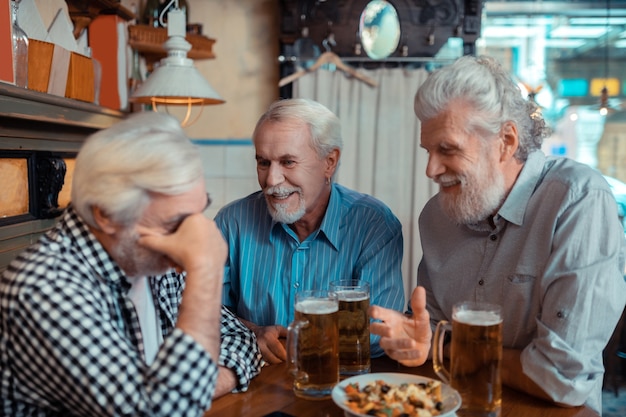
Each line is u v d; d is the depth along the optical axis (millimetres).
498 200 1320
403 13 3410
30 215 1890
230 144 3639
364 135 3475
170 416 921
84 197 979
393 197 3486
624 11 4039
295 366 1168
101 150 975
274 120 1551
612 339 3240
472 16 3385
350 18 3428
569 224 1247
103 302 1033
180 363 934
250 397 1208
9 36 1629
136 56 3080
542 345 1191
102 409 910
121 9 2709
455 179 1296
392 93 3447
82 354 910
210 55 3143
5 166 1732
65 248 1022
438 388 1055
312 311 1151
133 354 956
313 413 1117
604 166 4266
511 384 1255
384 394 1047
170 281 1292
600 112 3861
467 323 1034
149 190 972
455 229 1488
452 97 1248
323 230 1610
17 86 1649
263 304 1641
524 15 4109
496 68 1321
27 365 945
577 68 4172
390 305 1575
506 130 1293
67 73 2080
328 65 3510
